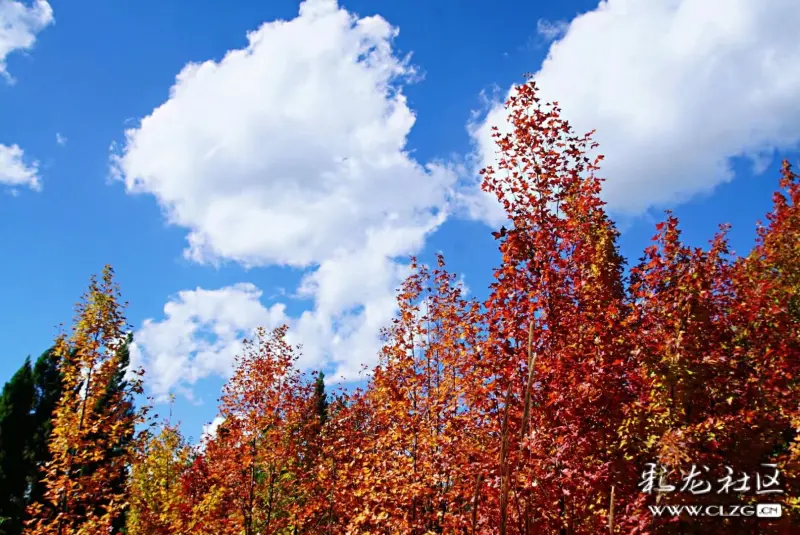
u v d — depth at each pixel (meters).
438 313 12.43
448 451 10.23
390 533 10.75
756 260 13.52
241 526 16.97
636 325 8.70
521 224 8.95
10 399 28.56
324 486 14.58
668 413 7.47
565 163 9.05
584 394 7.56
